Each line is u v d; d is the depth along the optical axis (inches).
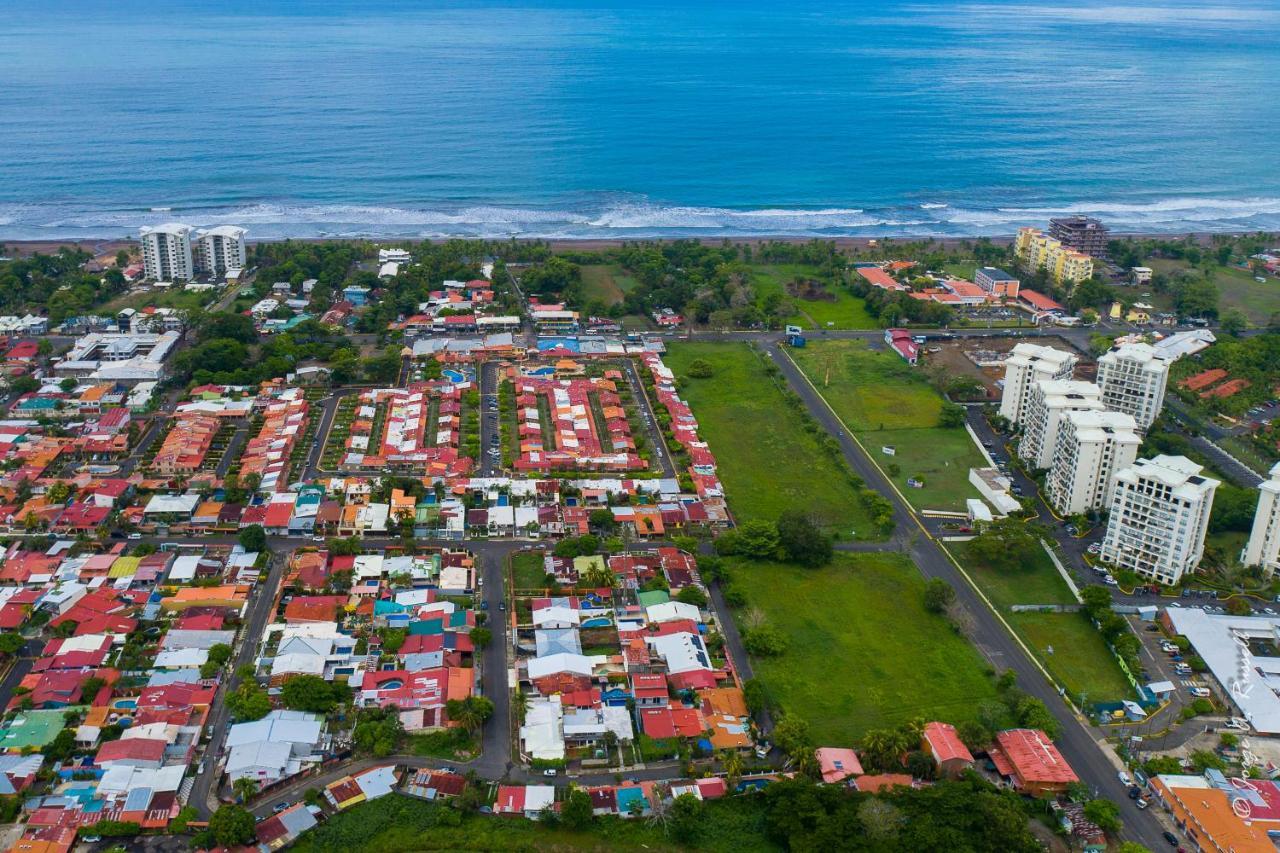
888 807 7066.9
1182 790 7426.2
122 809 7076.8
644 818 7244.1
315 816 7111.2
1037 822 7293.3
